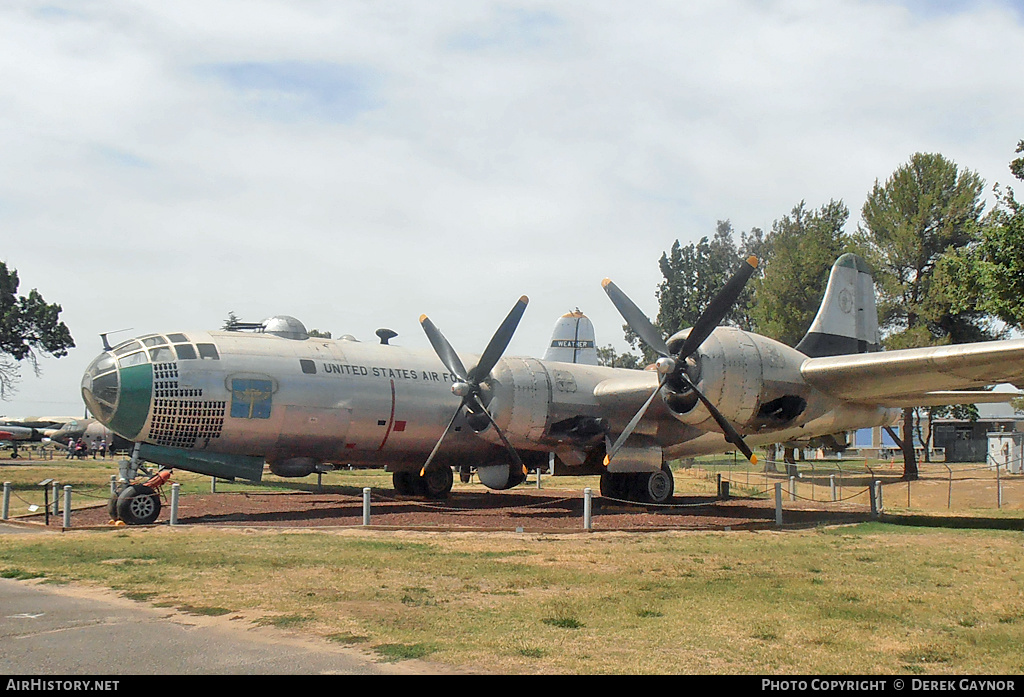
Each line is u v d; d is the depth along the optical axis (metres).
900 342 40.34
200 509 20.36
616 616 9.04
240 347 19.06
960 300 25.58
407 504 22.53
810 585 10.84
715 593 10.28
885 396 19.03
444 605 9.52
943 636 8.28
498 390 19.61
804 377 18.27
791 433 21.17
